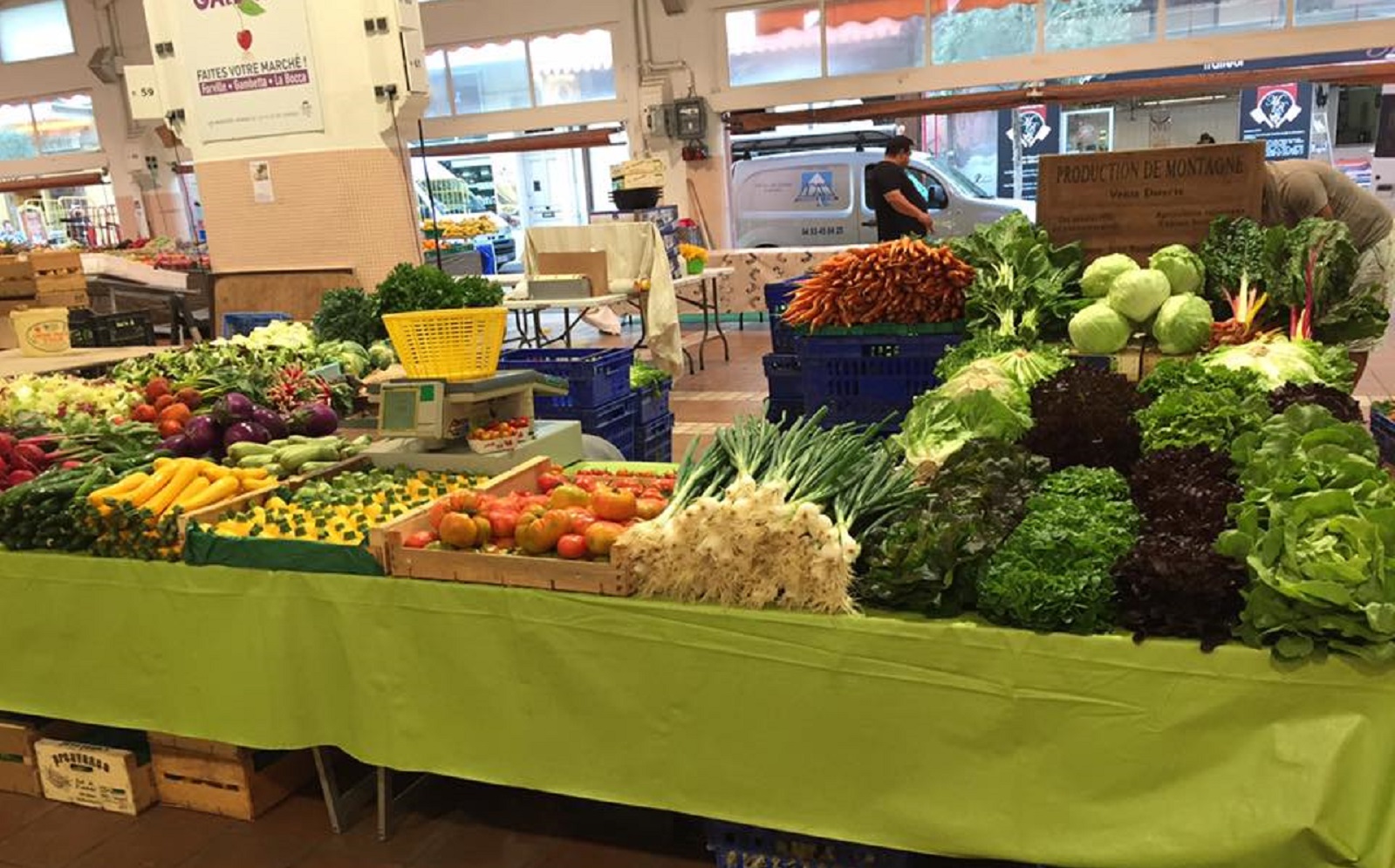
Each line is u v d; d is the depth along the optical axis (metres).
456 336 2.80
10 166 14.65
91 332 6.04
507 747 2.29
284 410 3.61
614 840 2.61
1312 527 1.70
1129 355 3.22
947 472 2.26
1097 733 1.82
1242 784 1.72
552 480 2.71
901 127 12.09
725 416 7.03
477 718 2.31
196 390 3.75
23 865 2.66
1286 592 1.64
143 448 3.27
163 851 2.68
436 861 2.57
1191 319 3.12
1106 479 2.16
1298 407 2.19
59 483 2.71
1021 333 3.37
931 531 1.94
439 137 12.52
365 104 5.23
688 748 2.13
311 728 2.50
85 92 14.01
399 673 2.36
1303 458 1.88
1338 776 1.66
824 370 3.71
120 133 13.97
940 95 10.41
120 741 3.00
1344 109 9.79
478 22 11.99
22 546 2.72
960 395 2.73
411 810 2.78
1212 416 2.36
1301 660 1.67
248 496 2.73
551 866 2.52
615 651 2.14
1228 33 9.27
